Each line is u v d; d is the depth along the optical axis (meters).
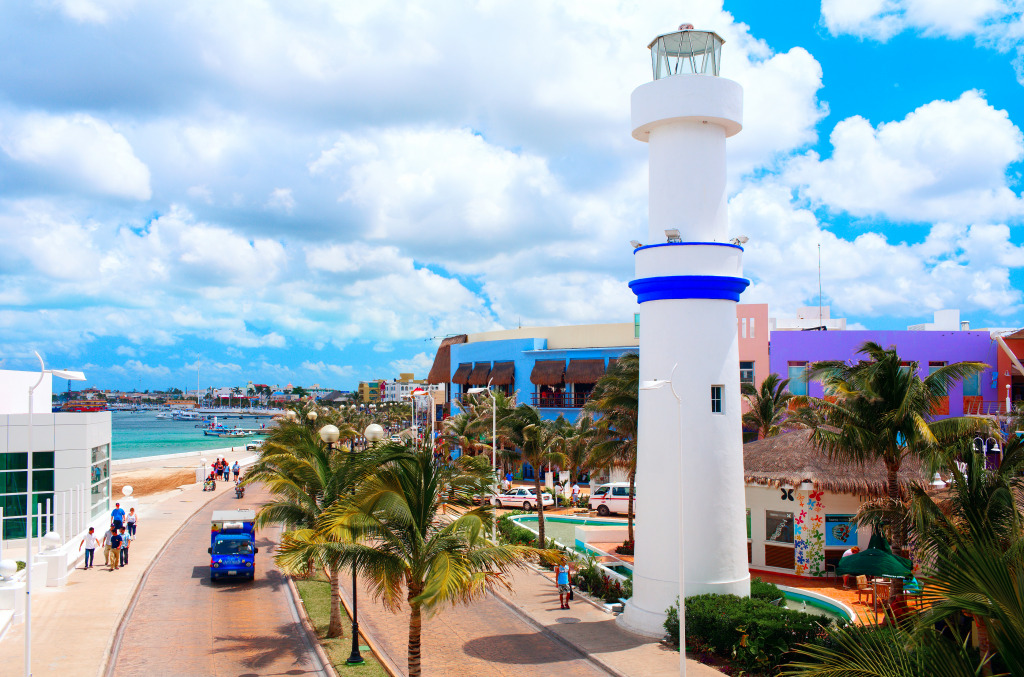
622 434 30.69
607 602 24.58
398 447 15.83
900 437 20.67
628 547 32.31
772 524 28.34
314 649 19.86
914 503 15.83
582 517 43.94
